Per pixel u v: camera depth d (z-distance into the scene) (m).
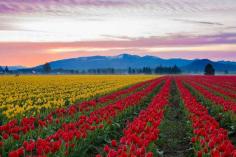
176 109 25.72
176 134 16.36
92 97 32.12
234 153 8.74
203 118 14.95
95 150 12.41
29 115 17.91
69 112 17.42
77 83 59.59
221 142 10.45
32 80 71.94
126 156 8.42
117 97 27.11
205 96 27.72
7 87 47.78
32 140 10.65
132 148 9.23
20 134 11.86
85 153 11.66
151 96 34.19
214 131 11.88
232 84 52.34
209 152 9.69
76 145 10.65
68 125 12.42
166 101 22.64
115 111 17.00
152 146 11.07
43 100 29.67
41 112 20.03
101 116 15.42
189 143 13.95
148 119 14.41
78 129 12.86
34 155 10.35
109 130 14.72
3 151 9.88
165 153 13.05
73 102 27.42
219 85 50.00
